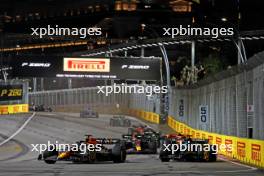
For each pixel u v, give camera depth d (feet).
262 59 249.34
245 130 305.12
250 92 292.40
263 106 257.96
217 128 388.78
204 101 444.55
